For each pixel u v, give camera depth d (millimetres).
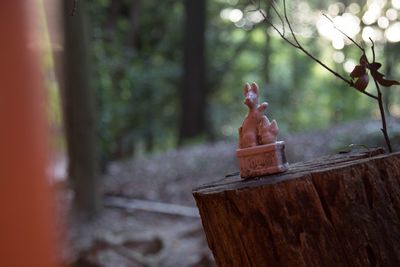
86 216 9273
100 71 14117
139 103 17734
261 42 22328
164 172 12273
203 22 17953
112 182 11977
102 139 12945
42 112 1623
